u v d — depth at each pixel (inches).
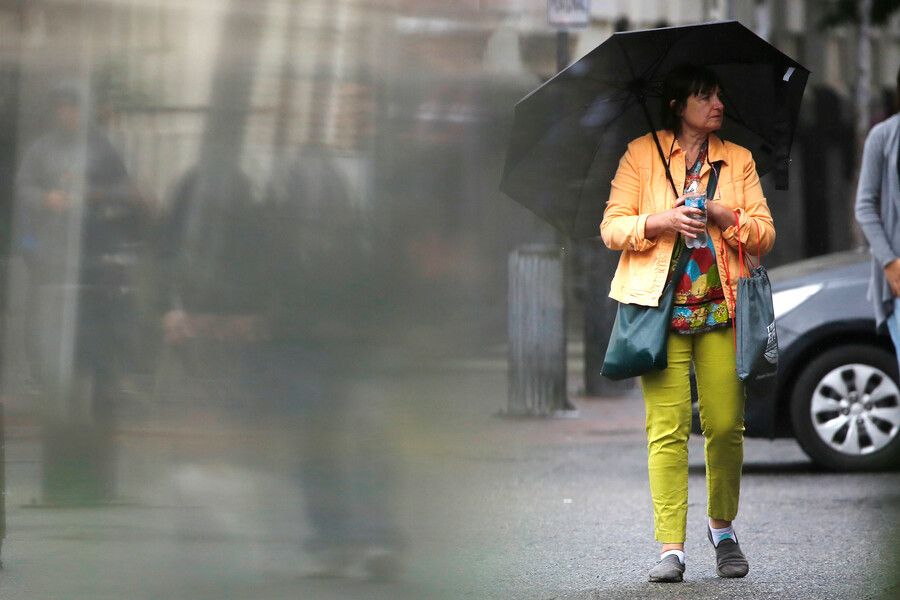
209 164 432.5
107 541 475.2
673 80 593.6
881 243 735.7
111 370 458.0
